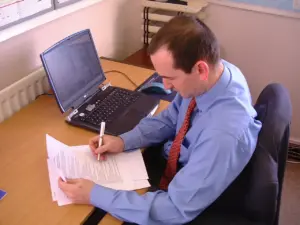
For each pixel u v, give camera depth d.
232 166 0.95
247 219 1.10
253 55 2.30
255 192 1.01
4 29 1.31
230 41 2.31
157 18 2.16
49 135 1.27
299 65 2.21
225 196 1.12
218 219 1.11
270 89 1.21
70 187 1.00
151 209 0.95
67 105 1.34
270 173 0.98
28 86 1.49
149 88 1.58
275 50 2.23
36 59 1.55
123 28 2.20
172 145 1.22
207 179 0.94
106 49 2.09
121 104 1.45
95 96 1.49
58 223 0.92
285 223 1.90
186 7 2.08
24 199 0.99
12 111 1.44
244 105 1.02
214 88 1.04
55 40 1.63
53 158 1.14
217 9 2.23
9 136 1.27
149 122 1.32
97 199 0.98
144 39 2.27
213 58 0.97
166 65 0.94
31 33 1.48
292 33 2.14
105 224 0.96
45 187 1.03
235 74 1.11
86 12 1.81
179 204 0.95
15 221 0.92
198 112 1.12
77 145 1.23
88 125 1.31
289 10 2.07
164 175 1.29
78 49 1.43
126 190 1.02
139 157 1.20
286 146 1.10
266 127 1.04
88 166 1.12
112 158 1.17
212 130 0.97
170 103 1.45
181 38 0.92
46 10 1.49
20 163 1.13
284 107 1.10
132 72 1.76
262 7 2.12
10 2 1.30
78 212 0.96
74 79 1.39
